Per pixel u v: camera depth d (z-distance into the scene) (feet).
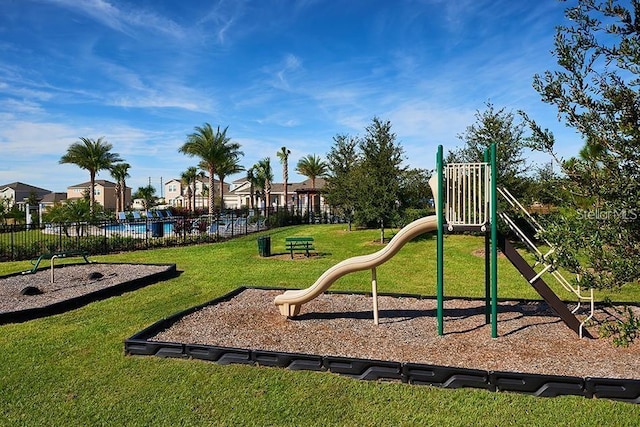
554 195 12.21
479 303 24.99
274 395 13.60
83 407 12.98
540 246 44.83
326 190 79.41
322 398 13.35
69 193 230.07
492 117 47.65
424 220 19.60
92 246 51.93
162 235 66.85
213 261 44.11
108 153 123.54
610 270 10.22
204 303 24.18
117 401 13.32
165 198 254.88
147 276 32.27
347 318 21.93
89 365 16.14
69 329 20.77
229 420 12.19
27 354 17.30
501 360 15.78
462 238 53.98
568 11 10.78
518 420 11.91
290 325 20.65
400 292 28.71
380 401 13.14
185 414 12.53
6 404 13.20
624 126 9.84
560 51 11.05
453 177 19.03
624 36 10.03
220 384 14.39
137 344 17.19
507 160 45.55
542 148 11.98
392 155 55.57
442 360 15.84
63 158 119.75
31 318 22.62
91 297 26.53
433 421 11.96
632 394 12.81
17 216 106.01
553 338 18.37
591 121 10.77
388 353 16.66
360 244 55.93
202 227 69.31
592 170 10.67
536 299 25.02
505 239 18.84
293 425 11.89
